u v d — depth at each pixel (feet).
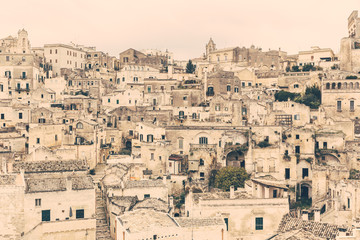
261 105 505.25
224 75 555.69
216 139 441.68
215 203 290.97
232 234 290.56
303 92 554.87
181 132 448.24
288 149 414.21
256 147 415.85
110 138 504.02
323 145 427.33
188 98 547.49
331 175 378.94
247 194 315.17
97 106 570.46
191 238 258.16
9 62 617.62
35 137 444.14
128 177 393.29
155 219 253.24
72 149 410.52
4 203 282.77
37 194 286.05
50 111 513.04
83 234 287.89
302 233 255.29
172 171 421.18
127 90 588.50
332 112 501.56
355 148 423.64
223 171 392.68
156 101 585.22
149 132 453.99
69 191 291.79
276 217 291.79
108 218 322.55
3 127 500.74
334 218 313.12
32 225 284.82
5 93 606.14
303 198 412.36
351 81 498.28
